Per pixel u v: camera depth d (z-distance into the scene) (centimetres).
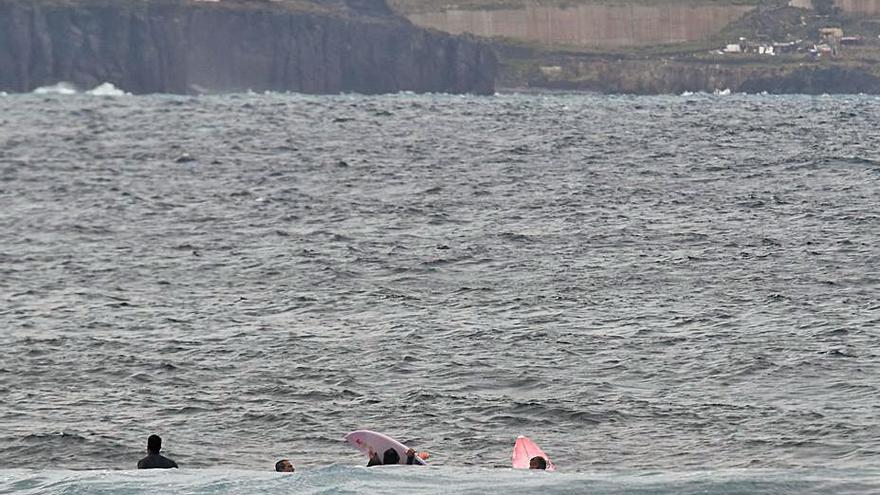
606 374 13700
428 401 12925
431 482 8025
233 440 11925
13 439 11938
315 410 12725
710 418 12100
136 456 11525
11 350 15162
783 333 15125
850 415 11962
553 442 11669
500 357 14475
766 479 7838
